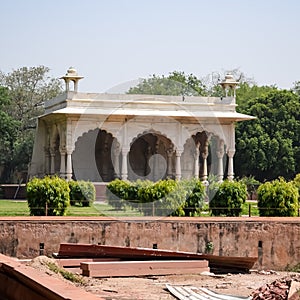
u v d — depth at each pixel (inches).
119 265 582.9
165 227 791.1
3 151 1950.1
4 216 810.8
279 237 817.5
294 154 1872.5
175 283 555.8
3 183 1969.7
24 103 2154.3
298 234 820.6
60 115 1268.5
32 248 772.6
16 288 361.7
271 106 1907.0
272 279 598.9
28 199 863.1
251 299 453.1
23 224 771.4
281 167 1860.2
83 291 288.2
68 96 1259.2
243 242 810.8
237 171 1873.8
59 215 852.0
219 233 805.9
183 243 796.0
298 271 788.6
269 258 813.9
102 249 673.0
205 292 491.8
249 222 813.2
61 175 1259.2
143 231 786.8
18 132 2042.3
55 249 776.3
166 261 609.6
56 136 1343.5
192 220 799.7
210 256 657.0
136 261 615.8
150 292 493.0
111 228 784.9
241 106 1972.2
